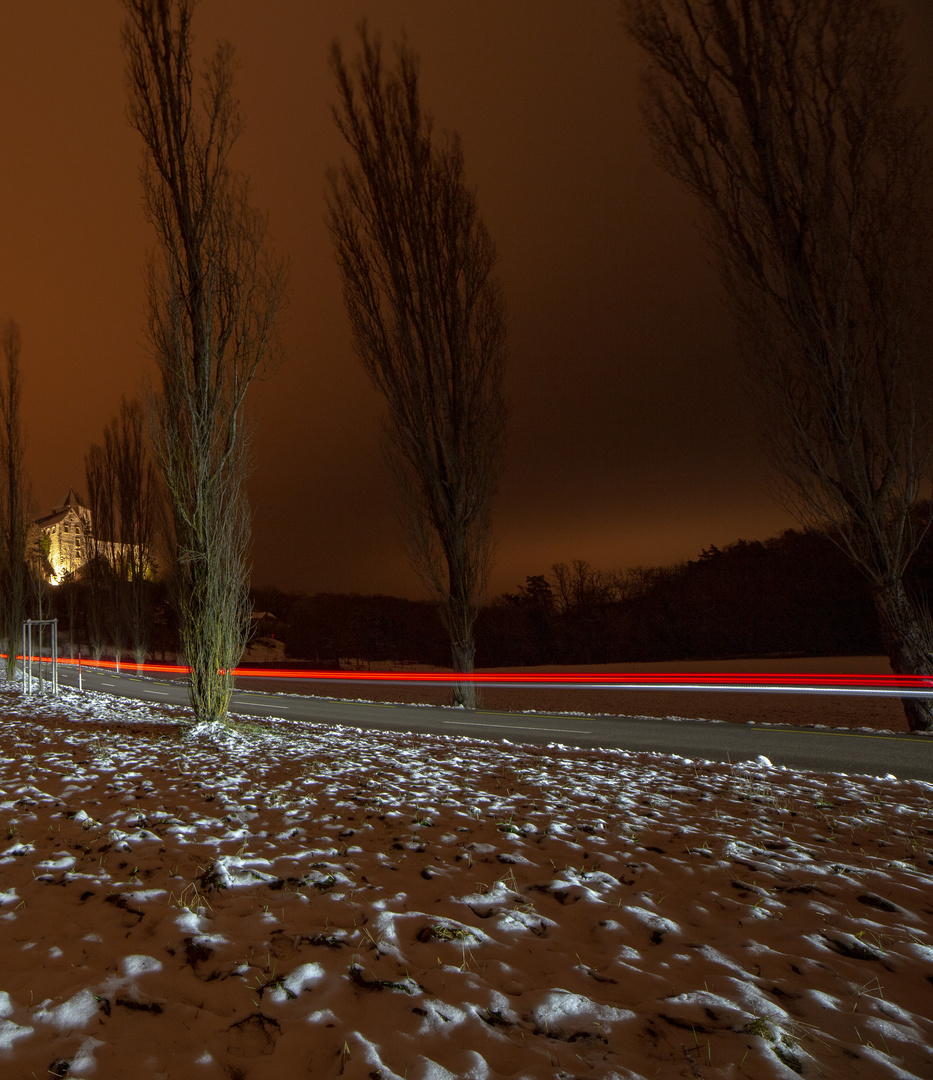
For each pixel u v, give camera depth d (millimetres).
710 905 3471
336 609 70062
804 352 14039
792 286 14039
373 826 5082
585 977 2623
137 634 40844
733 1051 2111
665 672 41625
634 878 3844
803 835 4957
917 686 13484
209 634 11953
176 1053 2104
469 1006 2359
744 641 50000
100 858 4102
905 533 13805
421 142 20188
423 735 13297
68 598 54375
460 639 20578
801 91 14062
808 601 47719
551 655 57531
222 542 12094
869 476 13727
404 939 2967
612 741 12812
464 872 3939
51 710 16281
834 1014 2381
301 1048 2113
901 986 2645
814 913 3297
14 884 3666
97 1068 1986
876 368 13750
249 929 3053
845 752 11148
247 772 7543
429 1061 2012
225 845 4402
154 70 12305
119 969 2613
